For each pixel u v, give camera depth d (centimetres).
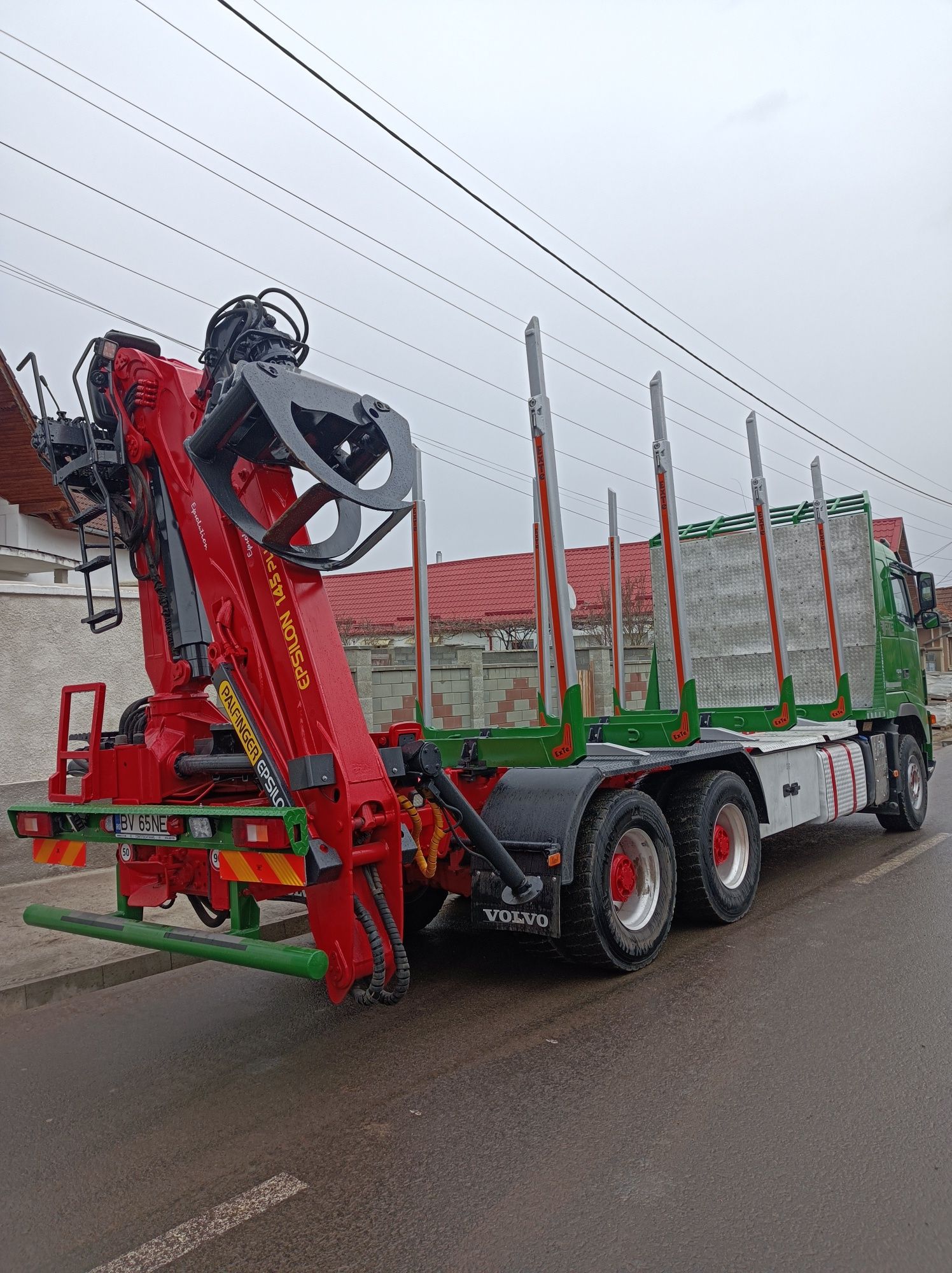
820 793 800
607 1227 285
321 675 407
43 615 912
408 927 651
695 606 992
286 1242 285
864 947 564
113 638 970
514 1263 269
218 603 439
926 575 994
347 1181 320
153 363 468
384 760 432
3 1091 411
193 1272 272
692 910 612
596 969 548
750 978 518
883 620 942
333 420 402
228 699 426
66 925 450
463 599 2767
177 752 469
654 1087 383
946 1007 459
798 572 938
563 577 569
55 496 1371
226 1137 357
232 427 397
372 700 1223
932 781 1395
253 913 418
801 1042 423
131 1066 437
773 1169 314
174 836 417
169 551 468
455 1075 407
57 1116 383
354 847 400
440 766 460
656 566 1022
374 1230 289
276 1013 507
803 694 930
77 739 521
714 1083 384
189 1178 327
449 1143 343
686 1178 311
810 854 875
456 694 1320
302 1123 366
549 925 496
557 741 571
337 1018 490
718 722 896
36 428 495
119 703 969
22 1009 524
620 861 551
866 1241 274
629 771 551
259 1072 423
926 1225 281
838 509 938
